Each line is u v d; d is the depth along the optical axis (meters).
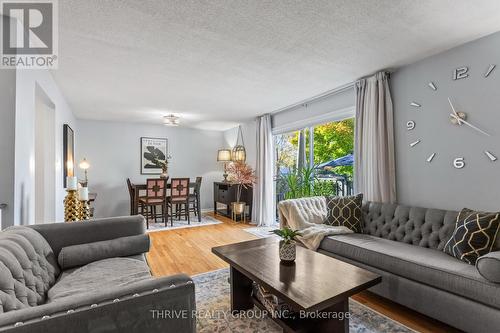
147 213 5.38
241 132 6.50
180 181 5.49
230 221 5.74
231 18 2.00
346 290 1.51
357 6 1.86
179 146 6.84
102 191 5.96
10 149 1.90
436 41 2.40
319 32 2.21
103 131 6.00
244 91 3.81
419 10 1.92
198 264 3.13
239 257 2.08
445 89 2.60
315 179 4.36
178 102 4.40
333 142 4.31
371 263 2.27
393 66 2.96
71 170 4.55
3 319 0.75
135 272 1.78
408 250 2.26
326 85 3.56
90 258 2.00
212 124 6.48
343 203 3.10
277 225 5.25
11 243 1.40
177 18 1.99
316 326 1.70
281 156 5.35
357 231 2.97
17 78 1.96
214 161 7.31
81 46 2.42
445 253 2.17
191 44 2.41
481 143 2.36
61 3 1.79
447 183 2.59
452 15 1.98
